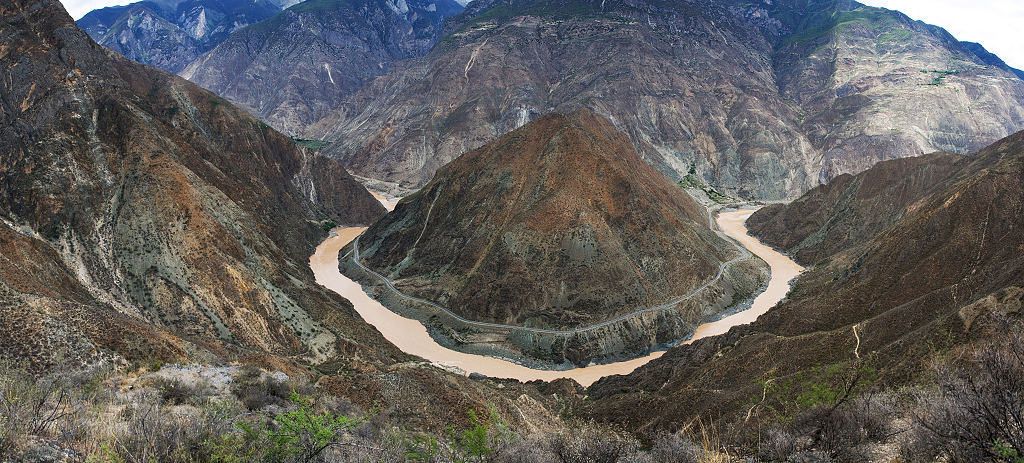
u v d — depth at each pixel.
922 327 40.22
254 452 15.37
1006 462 13.05
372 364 47.75
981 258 53.91
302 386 31.62
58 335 34.84
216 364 38.25
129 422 16.97
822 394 22.97
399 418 35.12
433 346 74.25
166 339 39.28
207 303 61.19
